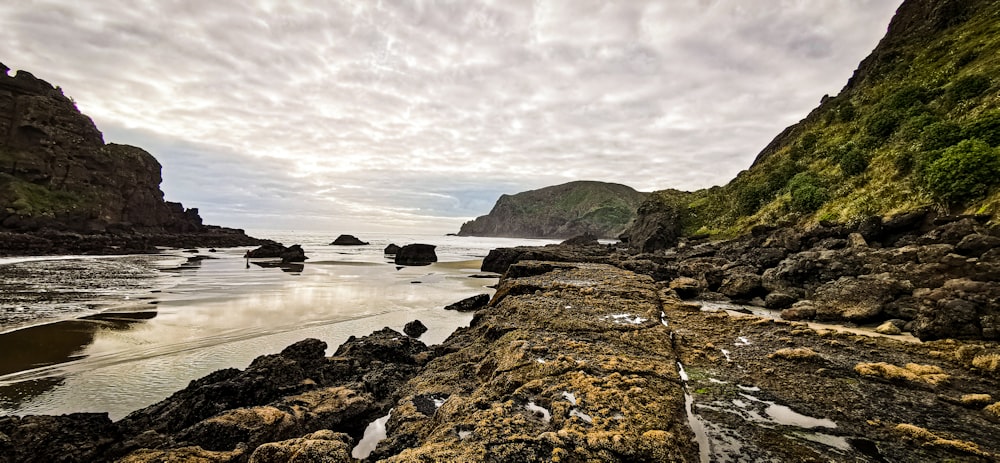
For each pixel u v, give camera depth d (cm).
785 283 2538
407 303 2967
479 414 875
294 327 2184
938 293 1681
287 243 13938
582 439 744
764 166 6694
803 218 4153
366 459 855
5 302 2577
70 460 743
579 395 941
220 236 11000
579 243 9094
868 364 1164
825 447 769
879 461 720
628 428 789
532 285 2509
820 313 1973
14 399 1250
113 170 9412
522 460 691
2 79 8256
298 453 734
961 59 4125
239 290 3347
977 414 891
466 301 2827
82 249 6812
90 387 1348
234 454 791
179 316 2338
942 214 2480
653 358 1252
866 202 3303
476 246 14875
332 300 3002
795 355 1266
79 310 2430
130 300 2773
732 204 6225
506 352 1295
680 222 6869
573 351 1284
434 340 2052
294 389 1212
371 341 1653
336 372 1396
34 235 6788
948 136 2909
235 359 1652
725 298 2644
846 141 4953
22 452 720
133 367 1537
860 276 2122
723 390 1047
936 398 978
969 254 1845
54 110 8744
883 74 5884
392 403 1200
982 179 2358
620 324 1628
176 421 994
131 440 841
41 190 8012
